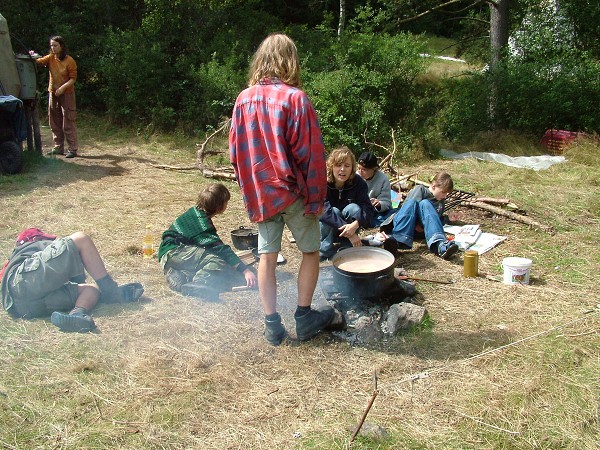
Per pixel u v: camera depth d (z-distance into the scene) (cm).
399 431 305
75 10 1410
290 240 585
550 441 299
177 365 363
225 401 330
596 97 1038
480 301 452
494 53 1214
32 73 893
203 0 1348
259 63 362
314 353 377
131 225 626
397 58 1088
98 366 360
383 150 976
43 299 418
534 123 1062
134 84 1166
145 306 440
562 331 402
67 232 602
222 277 469
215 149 1030
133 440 298
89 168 890
